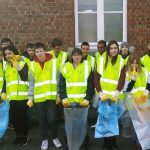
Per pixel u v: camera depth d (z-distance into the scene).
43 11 5.61
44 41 5.65
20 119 4.36
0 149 4.26
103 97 3.91
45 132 4.21
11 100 4.29
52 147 4.27
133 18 5.68
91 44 5.81
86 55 4.64
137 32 5.71
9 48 4.26
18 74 4.29
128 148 4.25
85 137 4.10
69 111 3.98
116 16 5.80
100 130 3.96
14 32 5.62
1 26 5.61
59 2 5.62
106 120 3.95
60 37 5.66
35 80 4.18
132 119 4.01
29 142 4.46
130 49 5.51
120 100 4.04
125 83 4.02
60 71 4.11
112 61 4.01
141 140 3.99
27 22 5.62
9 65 4.30
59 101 4.14
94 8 5.80
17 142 4.40
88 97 3.99
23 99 4.30
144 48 5.72
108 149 4.10
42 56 4.17
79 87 4.02
